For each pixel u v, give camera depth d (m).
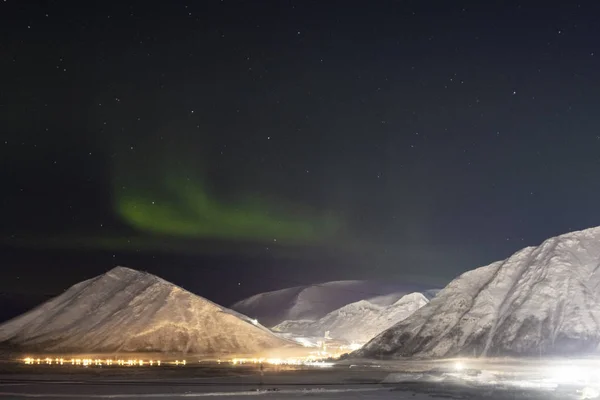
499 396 65.38
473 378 86.69
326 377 91.94
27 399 62.50
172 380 86.38
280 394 67.69
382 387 75.81
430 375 90.31
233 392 69.38
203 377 91.75
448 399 63.03
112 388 74.19
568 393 67.81
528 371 96.44
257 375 96.69
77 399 62.66
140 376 94.69
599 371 94.00
